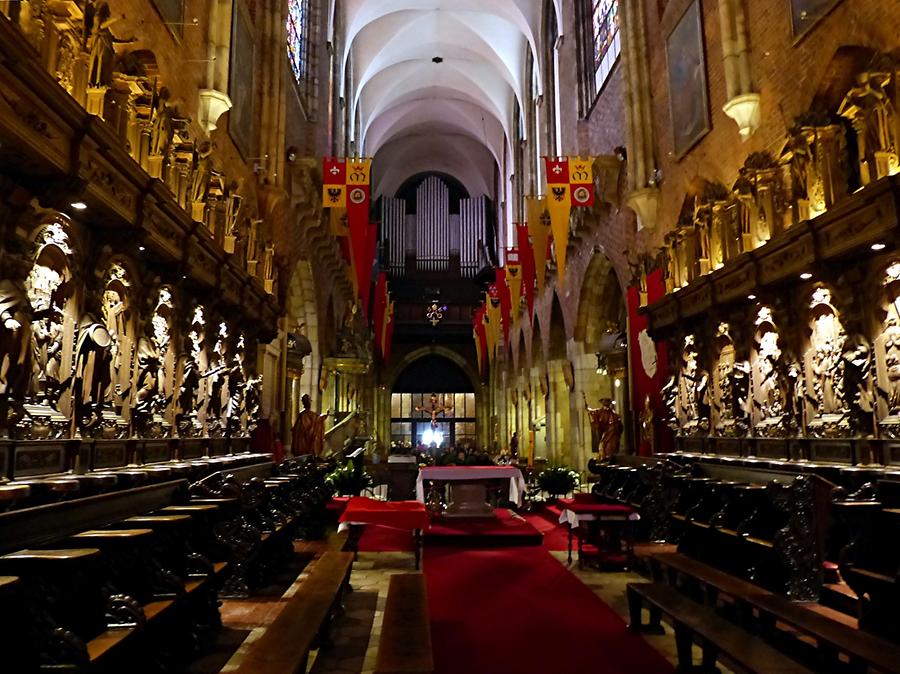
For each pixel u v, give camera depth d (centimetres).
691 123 1221
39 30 534
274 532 785
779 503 666
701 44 1174
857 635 393
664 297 1217
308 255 1931
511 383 3359
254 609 661
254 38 1366
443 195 4322
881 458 718
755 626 588
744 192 990
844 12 798
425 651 376
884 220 659
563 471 1655
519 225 2150
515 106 3294
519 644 583
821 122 833
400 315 4062
